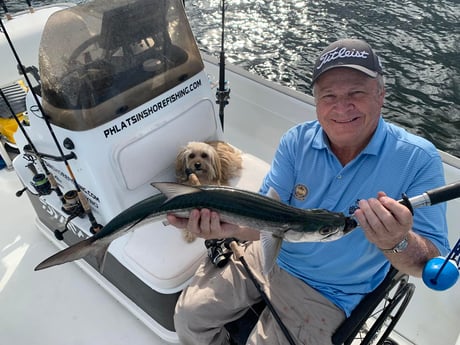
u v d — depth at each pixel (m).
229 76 1.88
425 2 4.98
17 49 1.75
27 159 1.28
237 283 1.02
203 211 0.76
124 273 1.19
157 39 1.15
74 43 1.01
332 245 0.90
